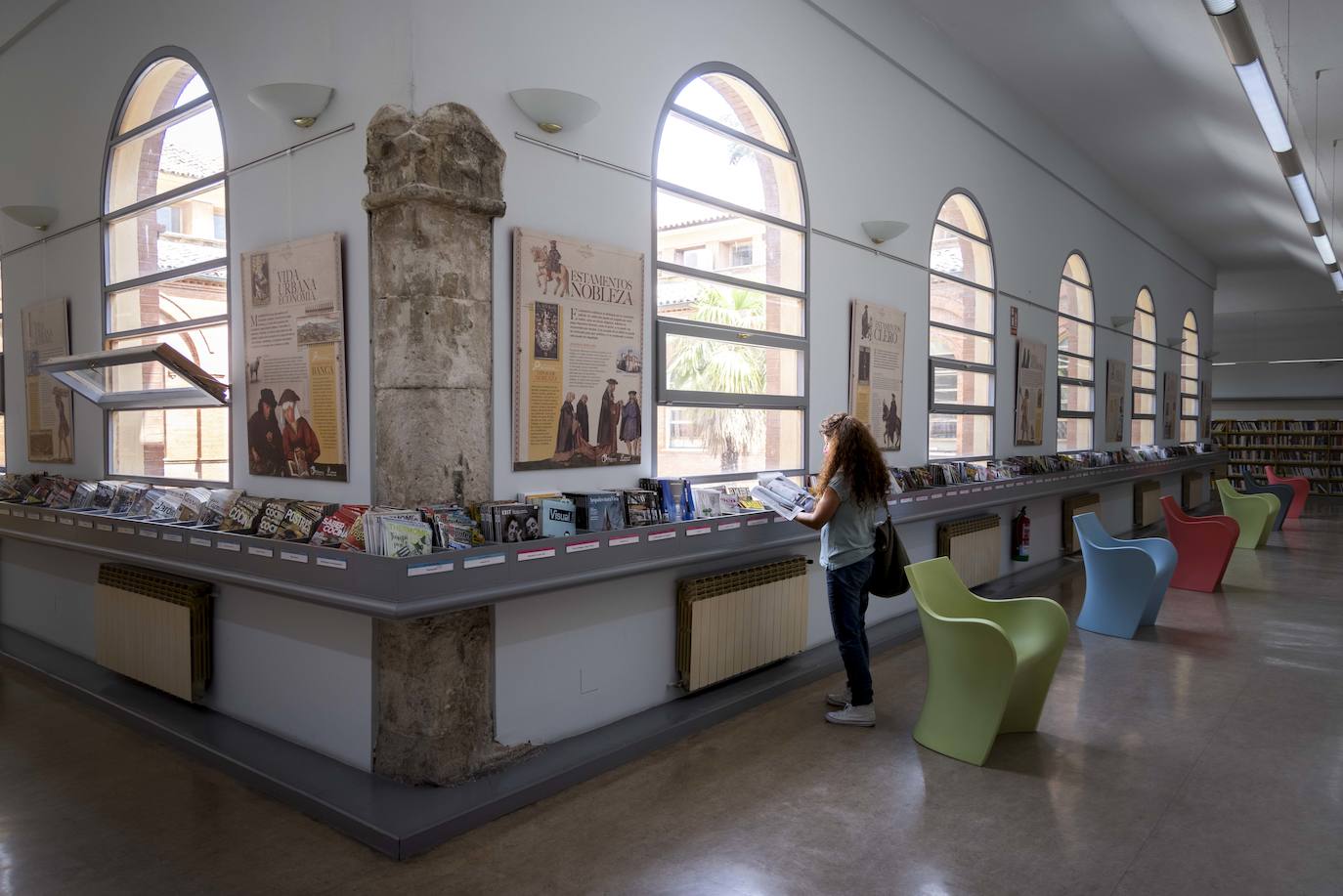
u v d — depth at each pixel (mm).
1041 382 8641
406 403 3037
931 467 6242
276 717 3555
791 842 2789
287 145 3527
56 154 5312
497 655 3211
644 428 4004
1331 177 9992
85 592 4715
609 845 2754
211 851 2701
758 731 3848
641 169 3982
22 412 5762
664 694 3996
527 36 3402
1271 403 18016
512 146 3342
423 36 3035
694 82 4441
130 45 4629
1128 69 7203
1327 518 13008
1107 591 5797
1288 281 16562
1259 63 5031
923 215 6395
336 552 2846
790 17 4957
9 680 4559
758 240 5219
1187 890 2512
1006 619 4043
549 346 3479
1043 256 8633
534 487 3471
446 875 2559
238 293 3826
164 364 3654
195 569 3484
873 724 3910
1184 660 5129
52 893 2467
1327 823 2963
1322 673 4832
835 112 5363
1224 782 3314
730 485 4707
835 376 5383
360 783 3051
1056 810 3051
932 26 6453
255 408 3746
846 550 3902
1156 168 10102
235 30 3830
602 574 3350
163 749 3568
